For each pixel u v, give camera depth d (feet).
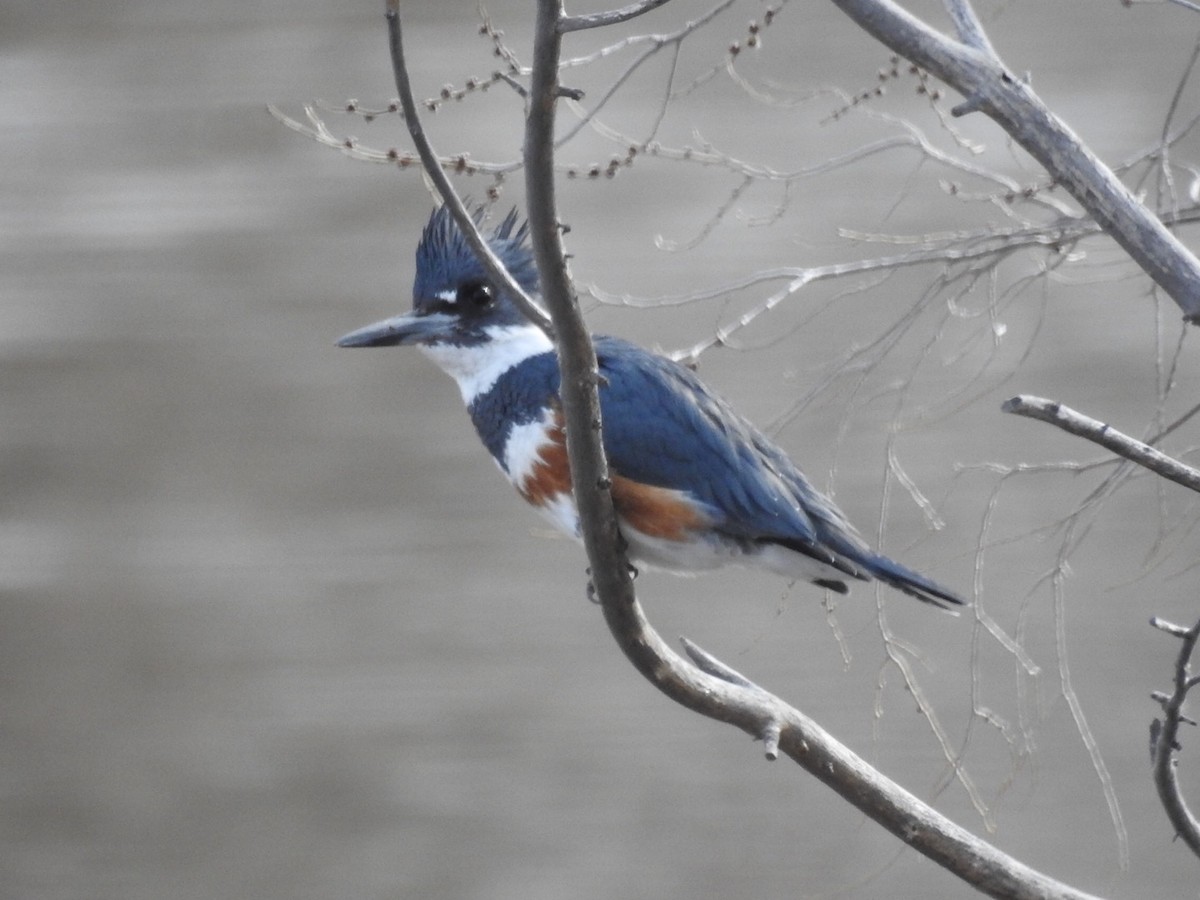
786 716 21.91
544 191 18.78
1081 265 29.94
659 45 24.59
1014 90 19.57
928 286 27.58
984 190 37.19
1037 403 17.60
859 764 22.00
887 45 20.13
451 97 23.59
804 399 27.66
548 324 20.30
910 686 25.80
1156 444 26.99
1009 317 33.32
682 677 21.76
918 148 29.48
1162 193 27.14
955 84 19.74
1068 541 26.58
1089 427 17.58
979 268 27.37
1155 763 19.45
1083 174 19.24
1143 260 18.98
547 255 19.24
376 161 24.98
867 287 28.68
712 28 45.78
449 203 19.80
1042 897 21.56
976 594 26.43
